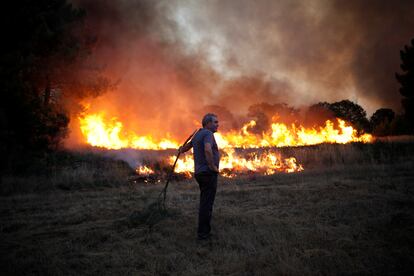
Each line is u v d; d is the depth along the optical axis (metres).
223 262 4.00
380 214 5.60
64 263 4.07
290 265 3.66
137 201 7.79
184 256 4.24
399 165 11.50
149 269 3.86
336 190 7.84
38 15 13.83
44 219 6.36
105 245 4.79
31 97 12.59
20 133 11.92
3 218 6.50
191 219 5.98
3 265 4.00
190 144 5.54
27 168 11.84
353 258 3.87
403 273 3.43
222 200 7.48
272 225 5.33
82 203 7.78
